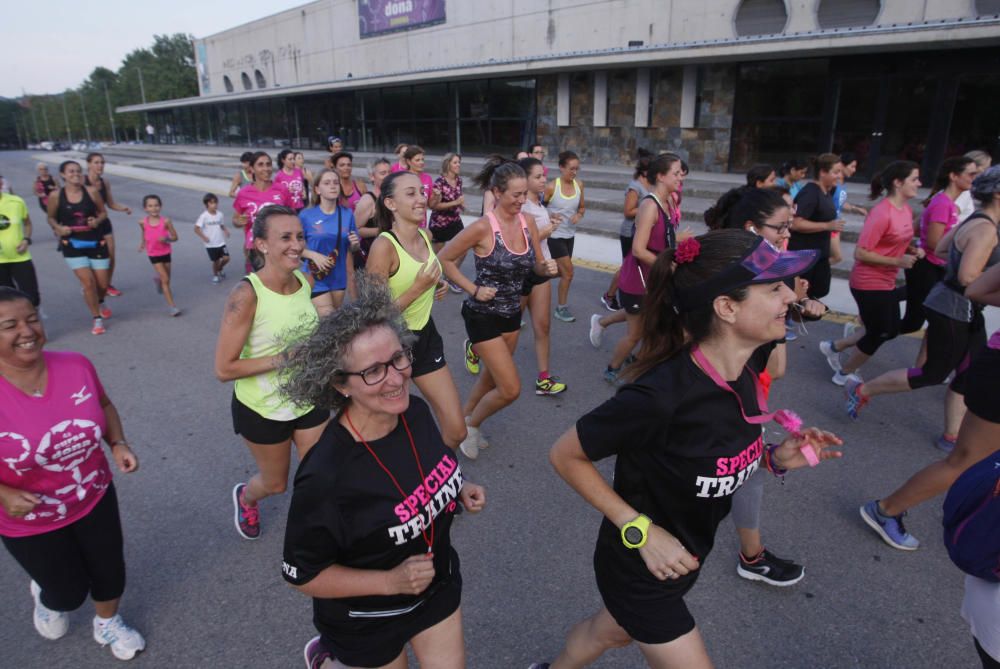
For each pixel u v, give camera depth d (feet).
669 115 61.98
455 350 21.13
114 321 25.34
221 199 63.82
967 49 42.80
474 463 13.99
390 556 6.18
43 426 7.64
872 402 16.19
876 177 15.30
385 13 94.73
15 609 10.10
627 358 17.30
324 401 5.94
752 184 17.56
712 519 6.17
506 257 12.67
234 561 11.08
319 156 95.04
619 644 6.97
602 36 67.92
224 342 9.25
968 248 11.73
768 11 55.26
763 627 9.23
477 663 8.79
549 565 10.73
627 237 22.34
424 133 90.43
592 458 5.88
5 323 7.16
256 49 127.75
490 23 79.87
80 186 22.86
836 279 26.63
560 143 72.64
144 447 15.17
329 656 6.98
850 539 11.11
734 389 5.78
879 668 8.52
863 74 48.19
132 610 9.93
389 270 11.64
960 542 6.12
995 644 5.97
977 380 8.92
